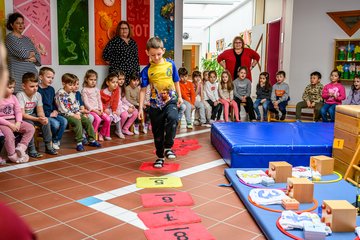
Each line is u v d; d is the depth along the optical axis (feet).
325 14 24.89
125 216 8.34
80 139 14.73
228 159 12.30
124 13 19.57
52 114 14.53
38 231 7.55
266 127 15.03
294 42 26.27
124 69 18.57
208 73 21.90
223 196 9.66
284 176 9.97
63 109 14.79
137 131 18.12
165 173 11.63
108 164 12.64
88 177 11.16
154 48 11.66
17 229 1.90
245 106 21.42
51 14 17.13
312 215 7.57
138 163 12.80
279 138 12.74
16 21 14.83
